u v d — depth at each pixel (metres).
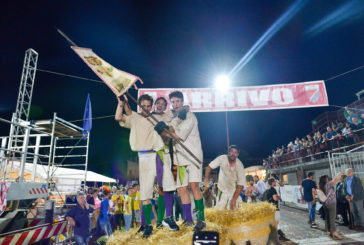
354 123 11.53
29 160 11.49
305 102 9.41
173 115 3.53
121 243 2.84
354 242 6.20
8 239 3.68
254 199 8.76
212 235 2.73
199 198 3.17
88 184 19.02
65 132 10.09
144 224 3.18
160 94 9.35
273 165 22.83
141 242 2.82
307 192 8.33
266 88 9.57
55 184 9.48
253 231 3.73
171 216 3.11
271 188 6.95
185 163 3.19
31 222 4.87
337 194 8.71
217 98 9.49
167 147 3.25
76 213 5.66
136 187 8.80
